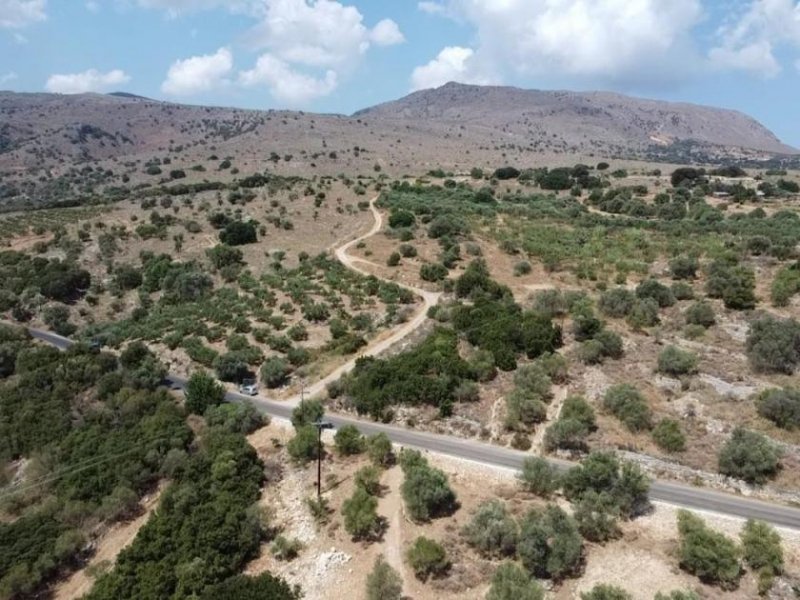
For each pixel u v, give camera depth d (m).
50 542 46.69
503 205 146.62
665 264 92.50
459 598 34.53
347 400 61.66
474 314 74.44
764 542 36.22
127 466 54.03
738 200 145.00
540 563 35.94
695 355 60.25
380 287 93.44
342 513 41.94
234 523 42.41
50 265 116.19
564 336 68.75
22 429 64.25
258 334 80.50
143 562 41.06
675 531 39.97
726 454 45.97
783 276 78.25
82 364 75.19
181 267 114.12
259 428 59.19
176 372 76.94
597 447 49.69
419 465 45.38
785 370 57.66
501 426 54.22
